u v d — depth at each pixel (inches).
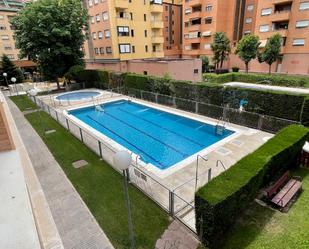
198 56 1914.4
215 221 197.9
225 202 198.5
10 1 2267.5
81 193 304.5
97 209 272.1
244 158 264.5
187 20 1905.8
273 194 269.3
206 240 211.8
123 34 1314.0
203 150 427.5
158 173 353.4
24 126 596.4
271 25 1402.6
